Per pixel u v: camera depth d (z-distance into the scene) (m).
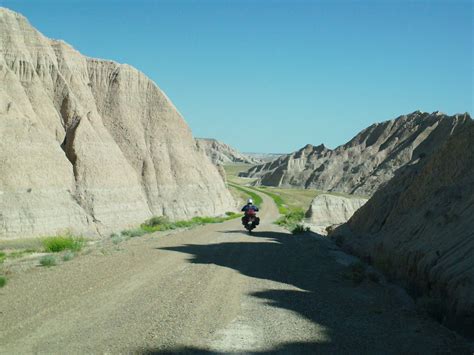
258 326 8.84
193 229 34.06
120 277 13.22
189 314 9.45
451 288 10.25
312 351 7.53
